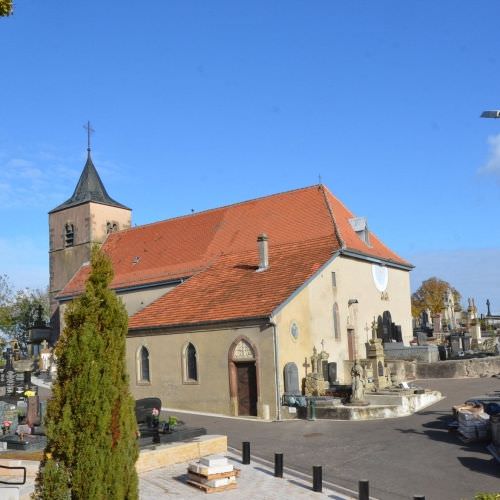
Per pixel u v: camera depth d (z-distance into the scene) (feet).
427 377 123.03
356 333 119.55
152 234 161.48
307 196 136.15
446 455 60.34
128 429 33.04
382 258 132.67
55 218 185.68
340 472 56.24
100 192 184.44
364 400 88.63
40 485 32.48
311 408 87.20
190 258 140.26
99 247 35.40
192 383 103.86
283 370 94.89
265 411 93.15
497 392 93.61
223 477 50.93
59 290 181.57
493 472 53.62
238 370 98.73
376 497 48.37
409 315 147.33
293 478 54.34
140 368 112.57
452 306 208.33
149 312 115.55
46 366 161.99
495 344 146.61
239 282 112.47
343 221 131.85
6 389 115.44
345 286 117.39
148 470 57.98
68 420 31.96
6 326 270.67
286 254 118.42
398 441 67.67
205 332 102.99
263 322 95.61
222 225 145.18
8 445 61.77
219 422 90.58
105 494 31.35
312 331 103.65
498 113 47.24
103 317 33.65
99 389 32.30
